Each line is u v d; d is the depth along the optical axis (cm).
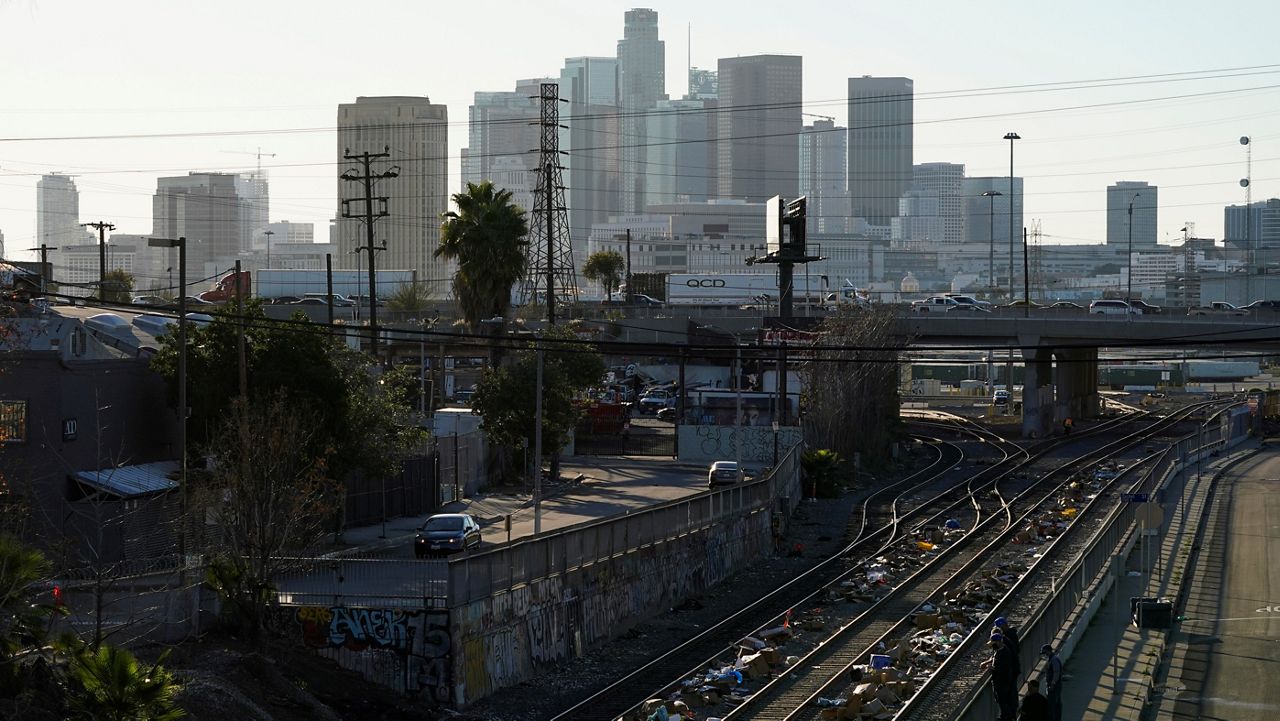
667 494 7025
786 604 4656
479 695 3472
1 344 4162
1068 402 12419
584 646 4056
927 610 4341
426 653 3400
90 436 4375
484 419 7212
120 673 2420
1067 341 11381
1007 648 2806
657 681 3553
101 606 2847
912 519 6781
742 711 3136
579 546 4112
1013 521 6612
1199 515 6469
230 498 3619
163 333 5503
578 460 8919
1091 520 6544
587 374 7788
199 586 3416
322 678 3319
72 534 4084
